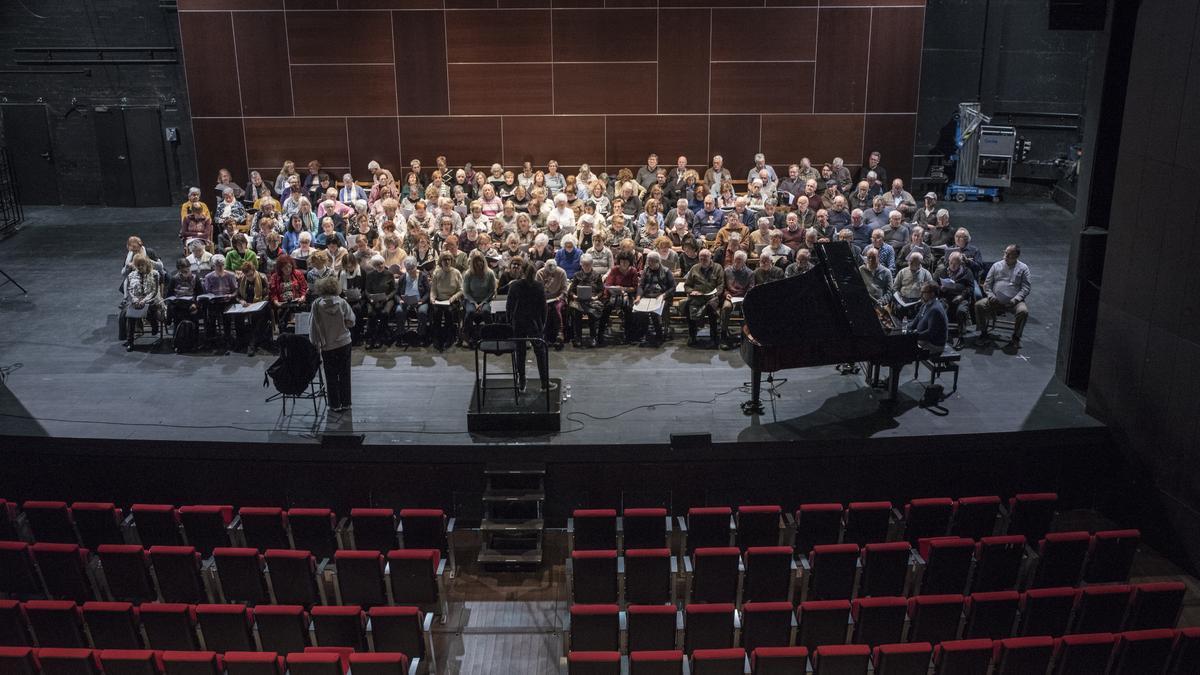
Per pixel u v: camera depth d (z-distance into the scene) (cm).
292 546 880
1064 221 1755
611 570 792
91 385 1118
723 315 1227
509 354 1202
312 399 1077
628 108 1736
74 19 1850
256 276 1216
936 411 1043
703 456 978
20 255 1606
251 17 1697
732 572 796
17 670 661
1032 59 1864
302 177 1767
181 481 1008
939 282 1223
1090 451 1015
